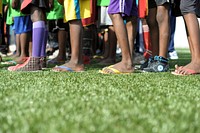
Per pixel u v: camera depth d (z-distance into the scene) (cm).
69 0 446
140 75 420
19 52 752
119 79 377
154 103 227
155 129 161
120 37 432
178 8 461
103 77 395
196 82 355
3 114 192
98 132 155
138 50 895
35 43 459
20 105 216
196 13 429
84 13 450
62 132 154
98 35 977
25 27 604
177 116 189
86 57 673
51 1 458
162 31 468
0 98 244
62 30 685
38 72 446
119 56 969
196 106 221
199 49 425
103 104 221
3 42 1002
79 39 464
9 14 745
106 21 651
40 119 177
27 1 441
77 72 455
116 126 165
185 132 158
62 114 190
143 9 445
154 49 496
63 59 700
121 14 427
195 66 429
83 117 183
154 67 477
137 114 191
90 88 302
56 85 321
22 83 333
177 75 422
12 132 156
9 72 446
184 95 269
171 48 986
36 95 257
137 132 156
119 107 210
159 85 331
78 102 227
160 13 458
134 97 252
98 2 638
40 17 452
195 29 418
